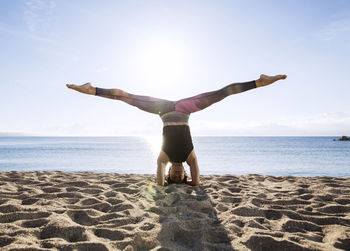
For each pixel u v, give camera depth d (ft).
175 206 9.84
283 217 8.91
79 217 8.79
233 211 9.29
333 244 6.82
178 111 13.14
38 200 10.43
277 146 213.46
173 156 13.37
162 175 13.60
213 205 10.40
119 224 8.00
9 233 6.91
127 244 6.51
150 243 6.66
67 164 65.16
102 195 11.51
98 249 6.18
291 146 210.79
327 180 16.49
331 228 7.88
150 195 11.69
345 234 7.27
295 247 6.47
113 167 58.29
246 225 7.94
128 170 52.65
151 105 13.00
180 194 11.70
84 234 7.06
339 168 59.26
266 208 9.61
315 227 8.05
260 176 18.80
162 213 9.14
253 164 68.80
